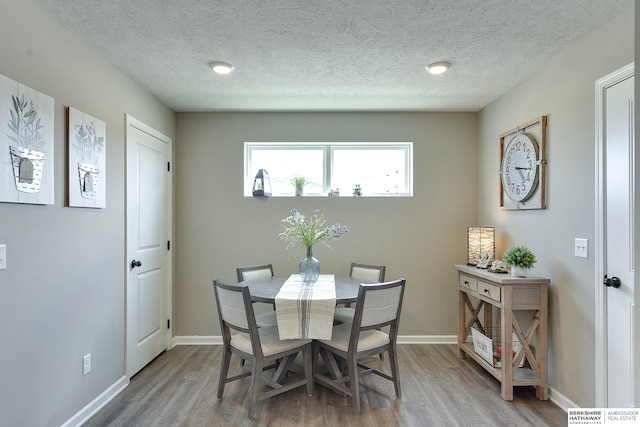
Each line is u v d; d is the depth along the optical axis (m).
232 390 2.46
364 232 3.46
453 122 3.49
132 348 2.64
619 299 1.84
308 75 2.61
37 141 1.72
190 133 3.46
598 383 1.94
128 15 1.83
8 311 1.58
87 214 2.13
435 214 3.48
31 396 1.70
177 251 3.44
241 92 2.95
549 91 2.39
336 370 2.44
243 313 2.11
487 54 2.28
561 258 2.26
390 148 3.61
